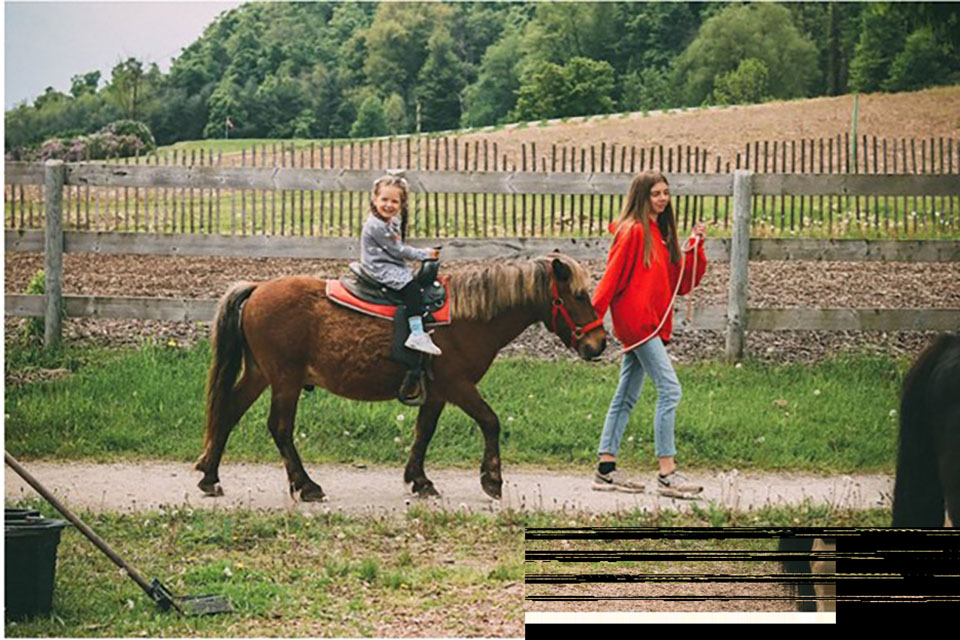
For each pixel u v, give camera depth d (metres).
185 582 6.24
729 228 15.73
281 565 6.57
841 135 24.66
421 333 7.48
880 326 10.98
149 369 10.45
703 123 27.20
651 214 8.03
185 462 8.77
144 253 11.30
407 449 9.05
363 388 7.68
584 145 25.03
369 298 7.64
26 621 5.61
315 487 7.76
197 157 25.67
